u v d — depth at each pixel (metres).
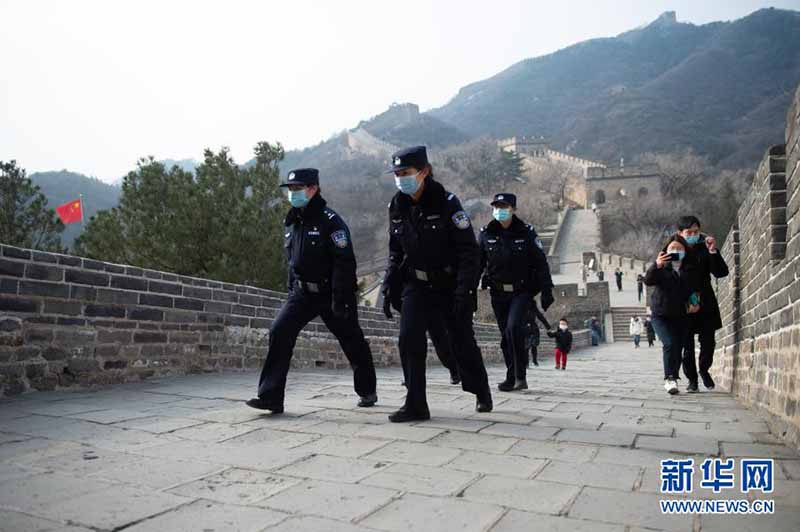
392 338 13.13
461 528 2.58
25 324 6.08
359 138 149.12
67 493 3.03
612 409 5.75
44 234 14.28
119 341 7.13
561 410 5.63
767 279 5.50
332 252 5.17
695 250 7.52
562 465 3.54
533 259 7.33
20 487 3.12
